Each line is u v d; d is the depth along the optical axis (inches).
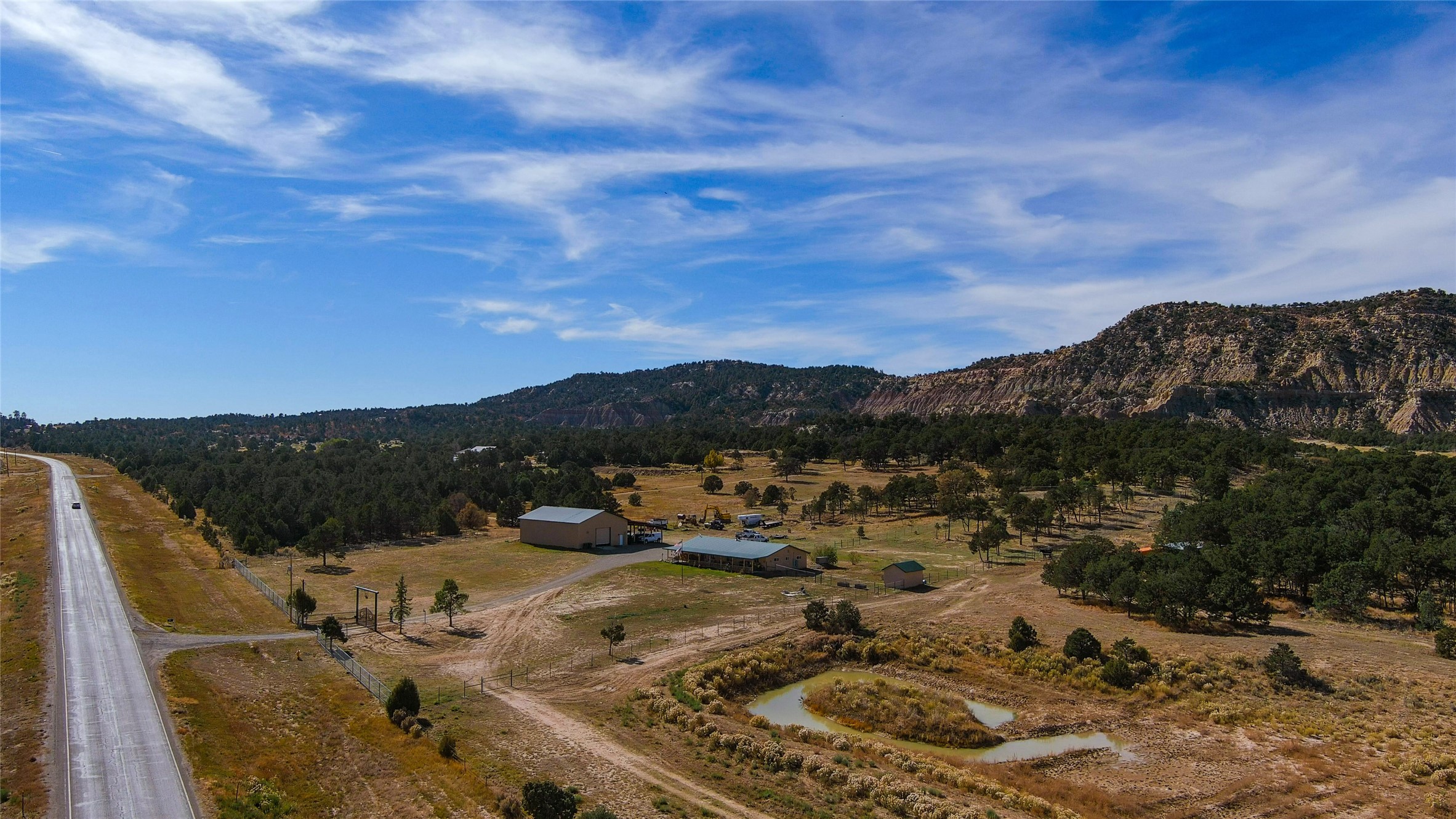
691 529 5300.2
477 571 3897.6
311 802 1545.3
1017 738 2079.2
